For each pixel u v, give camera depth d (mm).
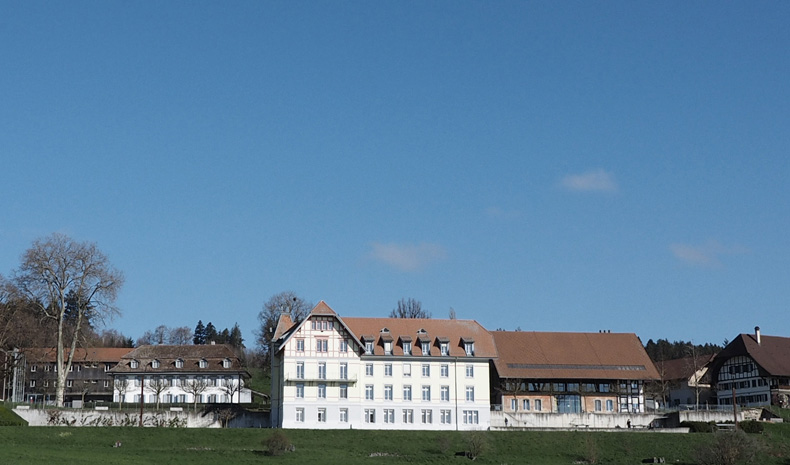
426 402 122938
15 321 125750
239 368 161875
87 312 121812
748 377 151875
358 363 121938
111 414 117125
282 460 93062
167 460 90062
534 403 131250
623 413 128375
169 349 164000
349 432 109125
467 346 126312
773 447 111375
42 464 80938
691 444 108312
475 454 100375
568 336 139875
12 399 154000
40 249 119125
